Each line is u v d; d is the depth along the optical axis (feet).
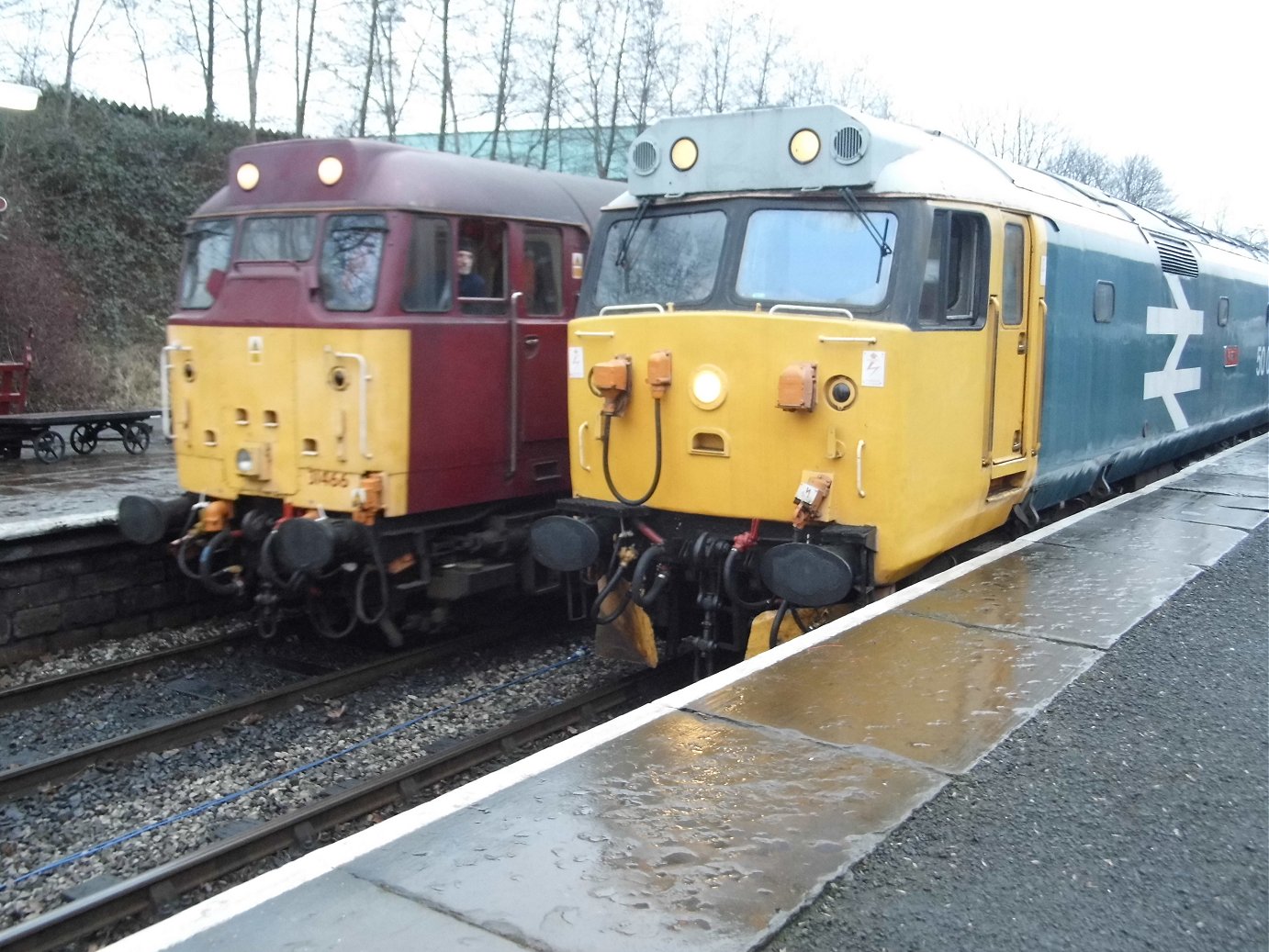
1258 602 19.79
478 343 26.58
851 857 10.71
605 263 23.22
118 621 29.43
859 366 19.30
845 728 13.97
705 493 20.89
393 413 24.44
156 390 66.33
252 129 75.41
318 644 29.17
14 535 26.37
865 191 20.25
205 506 26.86
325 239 25.13
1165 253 35.42
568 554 22.03
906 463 19.39
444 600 27.35
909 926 9.62
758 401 20.16
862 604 20.33
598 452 22.48
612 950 9.04
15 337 60.95
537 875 10.26
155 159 74.90
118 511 27.86
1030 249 24.00
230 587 27.30
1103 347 29.37
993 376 22.50
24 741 22.31
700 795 12.01
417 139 89.20
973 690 15.30
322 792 20.02
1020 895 10.16
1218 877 10.59
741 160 21.40
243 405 26.03
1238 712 14.66
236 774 20.75
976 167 23.25
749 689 15.33
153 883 16.05
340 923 9.42
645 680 25.25
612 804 11.76
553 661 27.68
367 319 24.25
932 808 11.81
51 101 72.79
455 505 26.30
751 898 9.91
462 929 9.34
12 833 18.51
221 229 27.12
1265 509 29.25
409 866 10.43
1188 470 37.42
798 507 19.61
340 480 24.70
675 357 20.99
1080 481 29.27
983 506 22.84
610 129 75.77
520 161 83.10
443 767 20.59
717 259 21.58
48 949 14.89
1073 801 12.04
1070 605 19.54
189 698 25.02
